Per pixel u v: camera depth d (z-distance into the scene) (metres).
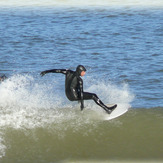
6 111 39.19
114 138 33.50
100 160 30.11
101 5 135.12
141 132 34.56
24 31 92.94
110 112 37.88
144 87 50.94
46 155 30.98
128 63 63.75
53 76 55.88
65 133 34.38
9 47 76.00
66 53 71.50
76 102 42.59
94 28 97.00
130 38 85.00
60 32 92.06
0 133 34.28
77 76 36.69
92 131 34.75
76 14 117.94
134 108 40.91
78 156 30.75
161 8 127.25
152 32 91.25
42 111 39.53
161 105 43.69
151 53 70.56
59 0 147.00
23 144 32.62
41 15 116.56
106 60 66.00
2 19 109.88
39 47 76.56
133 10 124.25
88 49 74.75
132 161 29.88
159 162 29.62
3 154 31.08
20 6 134.62
